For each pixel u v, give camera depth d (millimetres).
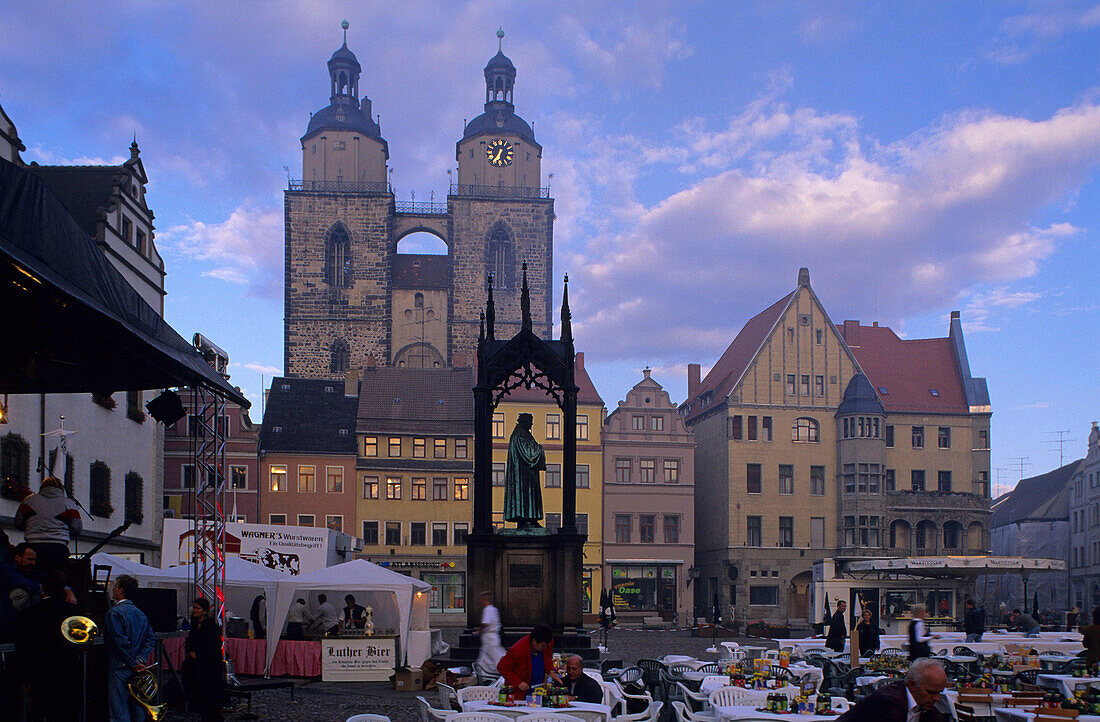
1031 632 37344
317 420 75062
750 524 79000
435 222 101375
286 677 28234
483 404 25484
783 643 31312
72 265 13133
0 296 14953
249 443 71688
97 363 19484
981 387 84125
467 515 74250
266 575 29094
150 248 43719
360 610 32344
